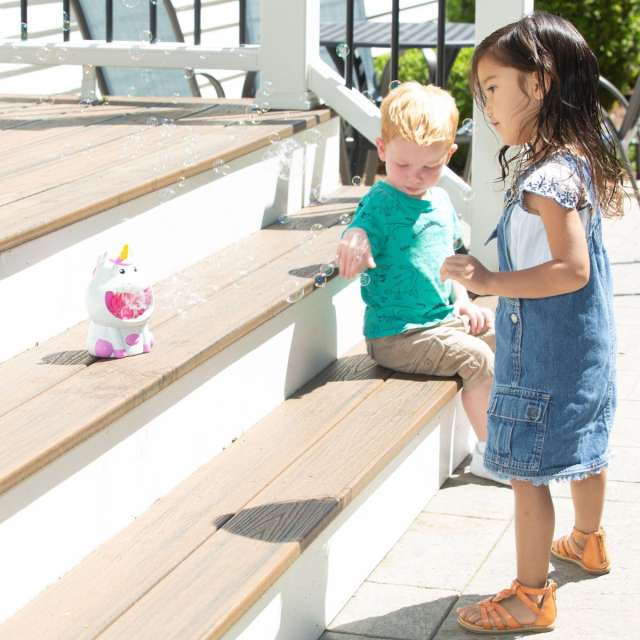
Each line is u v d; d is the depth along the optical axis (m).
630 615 2.36
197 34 3.99
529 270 2.14
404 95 2.79
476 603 2.36
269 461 2.46
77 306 2.56
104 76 5.07
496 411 2.28
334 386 2.90
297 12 3.67
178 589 1.96
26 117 3.68
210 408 2.46
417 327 2.93
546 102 2.15
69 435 1.98
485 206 3.50
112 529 2.16
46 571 1.98
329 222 3.39
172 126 3.48
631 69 8.94
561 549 2.58
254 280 2.85
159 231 2.83
